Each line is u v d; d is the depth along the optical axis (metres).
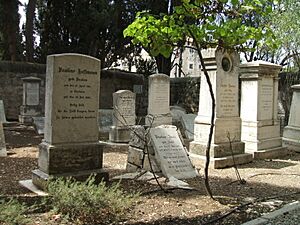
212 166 7.93
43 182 5.52
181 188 5.85
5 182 6.24
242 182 6.56
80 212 4.27
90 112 6.01
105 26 22.27
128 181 6.25
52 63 5.65
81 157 5.85
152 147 6.81
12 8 20.33
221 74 8.38
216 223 4.32
